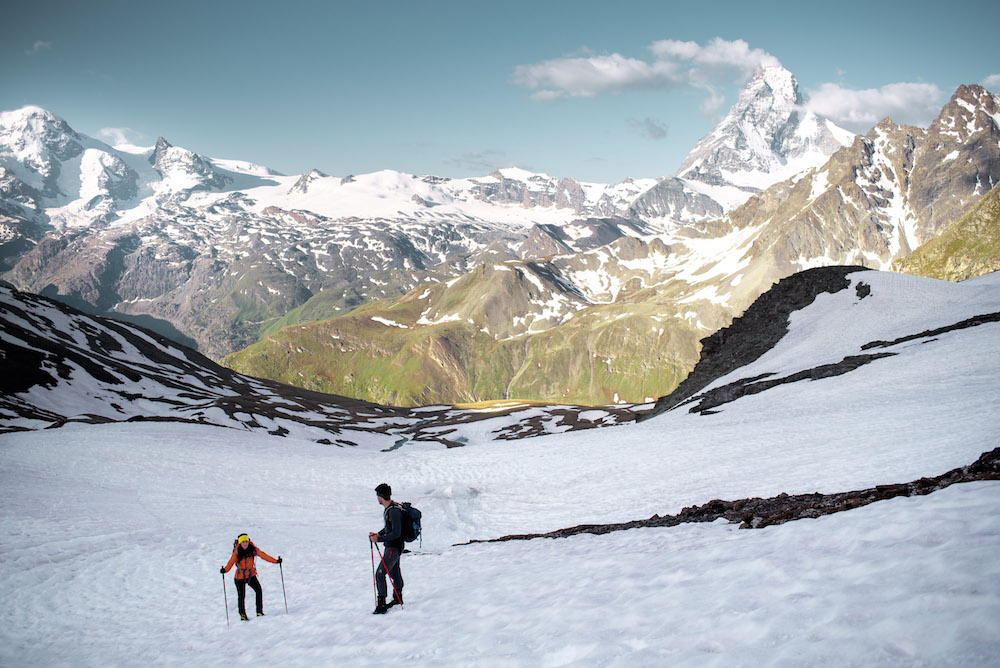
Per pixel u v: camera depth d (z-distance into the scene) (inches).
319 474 2288.4
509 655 329.4
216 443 2620.6
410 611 529.3
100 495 1638.8
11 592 899.4
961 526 317.7
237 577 702.5
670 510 1085.8
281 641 544.7
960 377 1678.2
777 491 952.9
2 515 1296.8
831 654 219.1
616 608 363.9
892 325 2854.3
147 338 6860.2
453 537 1444.4
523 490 1829.5
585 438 2618.1
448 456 2554.1
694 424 2345.0
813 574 318.0
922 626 215.3
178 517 1481.3
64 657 648.4
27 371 4195.4
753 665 230.1
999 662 175.5
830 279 3659.0
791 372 2684.5
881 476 842.2
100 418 3324.3
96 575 990.4
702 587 358.9
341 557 1171.9
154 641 663.8
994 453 562.6
